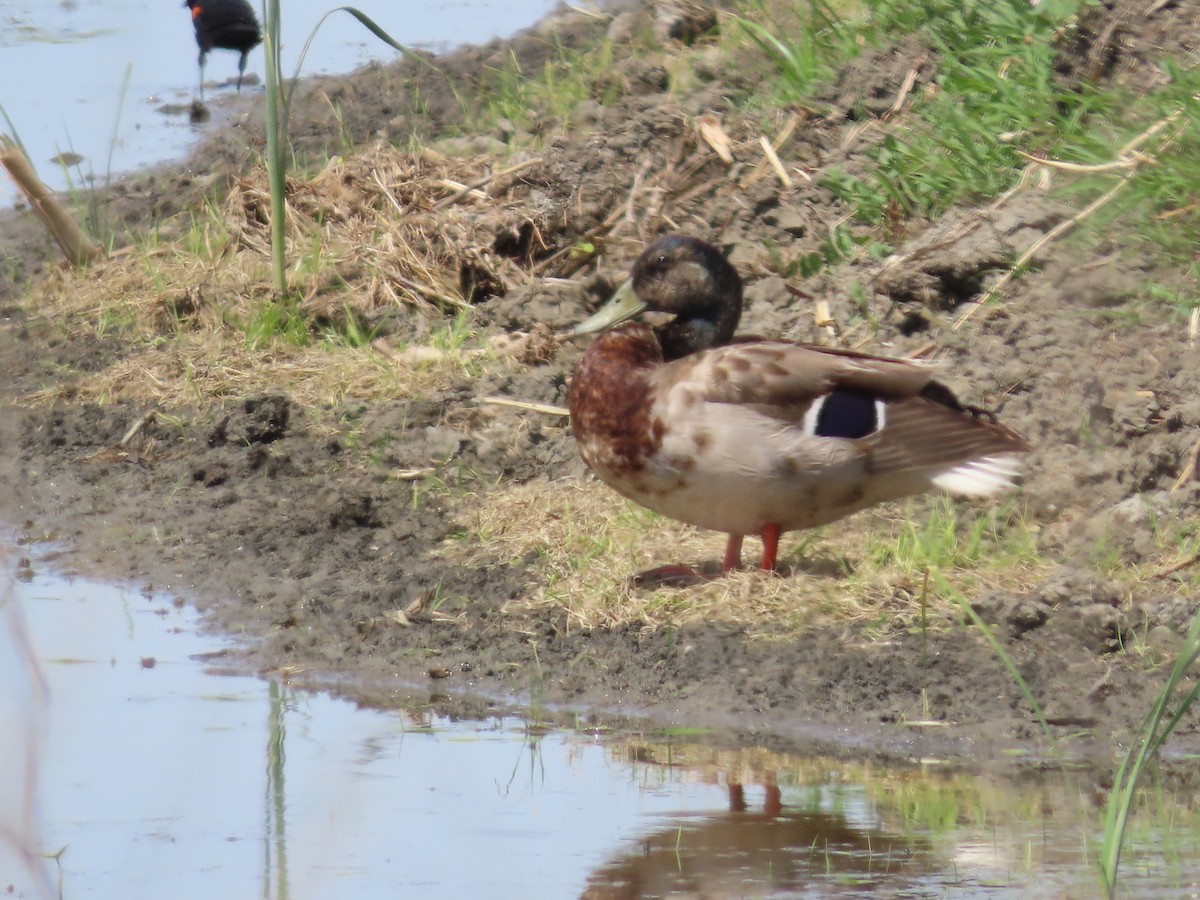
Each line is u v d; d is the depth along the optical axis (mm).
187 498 12273
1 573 10688
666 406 9758
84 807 7984
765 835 7609
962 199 14492
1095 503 11109
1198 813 7863
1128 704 9008
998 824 7738
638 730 9016
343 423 13102
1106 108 14578
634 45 18656
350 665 9906
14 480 12602
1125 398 11742
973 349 12648
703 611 10070
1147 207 13461
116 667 9820
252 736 8906
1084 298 12898
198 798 8055
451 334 14000
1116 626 9625
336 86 19891
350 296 14656
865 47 16766
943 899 6883
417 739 8875
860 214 14695
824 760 8586
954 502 11227
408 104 19188
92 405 13727
